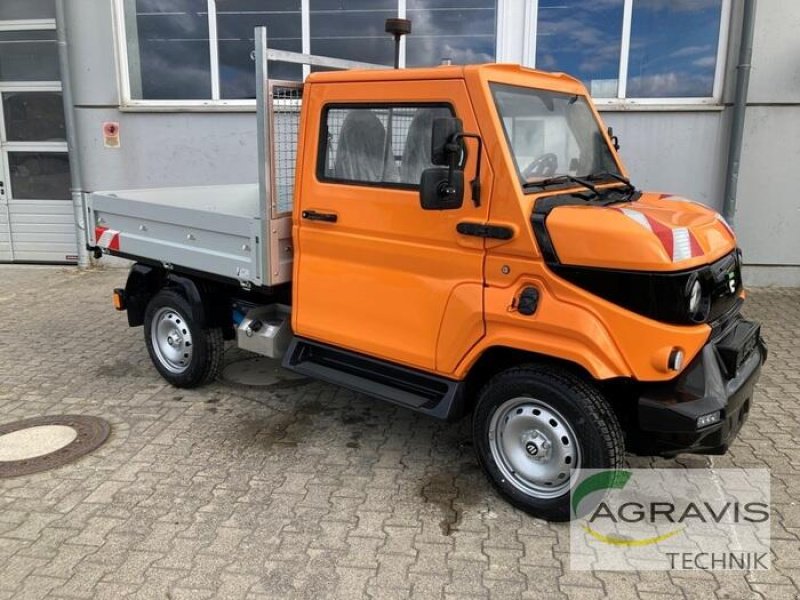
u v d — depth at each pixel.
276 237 4.25
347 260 3.99
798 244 8.21
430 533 3.41
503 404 3.52
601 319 3.16
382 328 3.89
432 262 3.62
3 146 9.41
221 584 3.02
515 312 3.34
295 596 2.95
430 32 8.52
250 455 4.18
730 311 3.61
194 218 4.61
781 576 3.11
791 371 5.55
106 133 9.02
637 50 8.14
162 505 3.63
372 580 3.05
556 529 3.45
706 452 3.37
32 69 9.21
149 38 8.88
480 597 2.96
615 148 4.50
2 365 5.72
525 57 8.30
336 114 3.93
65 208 9.47
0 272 9.26
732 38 7.85
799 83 7.79
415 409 3.75
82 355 5.97
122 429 4.52
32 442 4.32
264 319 4.66
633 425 3.37
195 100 9.00
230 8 8.70
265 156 4.09
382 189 3.76
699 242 3.25
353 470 4.01
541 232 3.25
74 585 3.00
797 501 3.70
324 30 8.64
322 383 5.34
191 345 4.99
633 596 2.97
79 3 8.69
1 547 3.27
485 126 3.34
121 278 8.89
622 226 3.13
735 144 7.83
